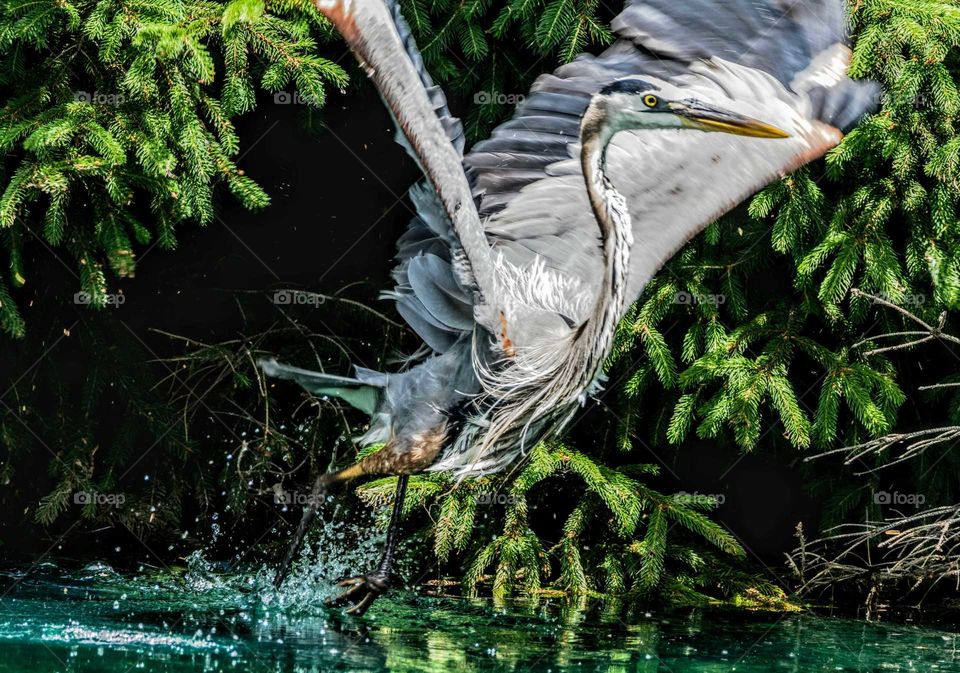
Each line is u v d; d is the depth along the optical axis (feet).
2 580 35.42
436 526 37.81
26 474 41.96
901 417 39.42
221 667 26.18
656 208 30.07
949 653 30.30
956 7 33.14
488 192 29.78
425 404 29.30
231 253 45.34
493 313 27.45
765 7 29.89
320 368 42.96
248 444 42.57
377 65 23.62
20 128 32.14
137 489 41.75
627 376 39.17
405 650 28.35
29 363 41.32
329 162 44.75
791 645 30.71
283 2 32.65
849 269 34.01
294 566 39.22
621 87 27.63
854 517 40.14
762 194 34.88
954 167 33.40
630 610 35.24
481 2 36.63
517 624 32.22
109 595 33.91
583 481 41.45
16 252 34.96
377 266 44.80
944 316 33.91
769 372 35.42
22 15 32.48
